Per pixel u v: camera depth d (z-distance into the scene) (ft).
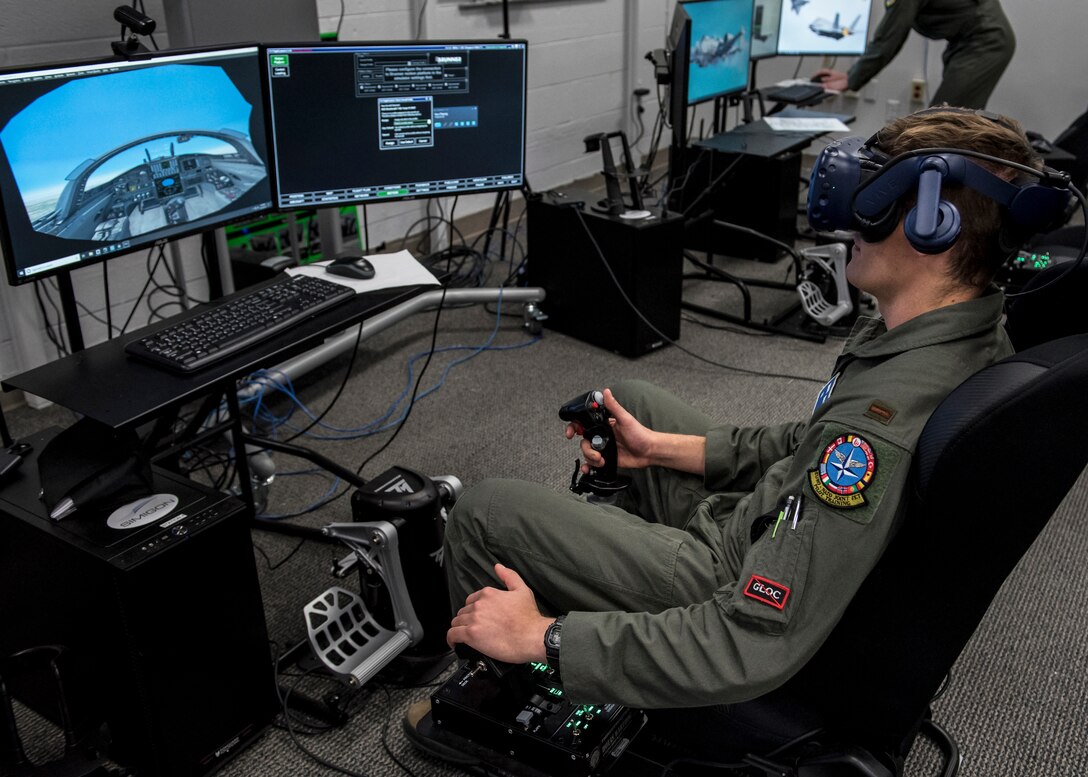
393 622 5.42
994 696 5.49
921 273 3.22
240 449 6.73
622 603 3.83
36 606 4.87
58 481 4.69
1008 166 2.96
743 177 12.51
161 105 5.40
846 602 3.06
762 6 13.08
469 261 12.66
